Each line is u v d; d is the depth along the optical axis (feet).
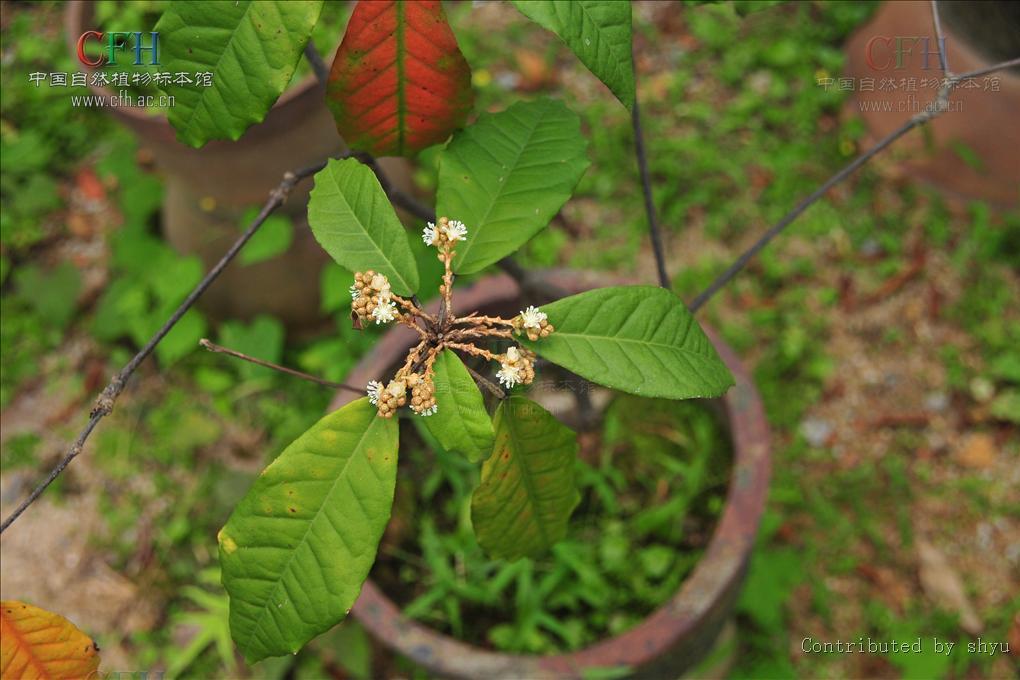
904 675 8.78
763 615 8.66
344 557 4.06
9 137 11.12
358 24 4.10
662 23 11.96
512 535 4.78
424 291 9.11
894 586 9.31
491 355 4.06
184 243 9.84
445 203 4.65
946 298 10.50
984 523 9.55
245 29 3.84
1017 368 9.95
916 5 9.15
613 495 7.89
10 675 3.97
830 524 9.55
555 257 10.82
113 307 10.23
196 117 4.08
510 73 11.74
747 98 11.45
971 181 10.42
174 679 9.07
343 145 8.48
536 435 4.33
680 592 6.48
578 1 3.71
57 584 9.60
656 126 11.43
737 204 11.05
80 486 10.01
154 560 9.64
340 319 9.77
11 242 11.00
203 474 10.00
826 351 10.37
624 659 6.32
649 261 10.82
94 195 11.35
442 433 3.89
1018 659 8.93
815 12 11.68
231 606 4.16
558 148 4.74
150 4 7.50
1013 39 8.90
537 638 7.30
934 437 9.93
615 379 4.12
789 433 9.98
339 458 4.09
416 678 8.88
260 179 8.29
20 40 11.56
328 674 9.07
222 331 10.37
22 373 10.48
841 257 10.73
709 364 4.36
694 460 7.77
